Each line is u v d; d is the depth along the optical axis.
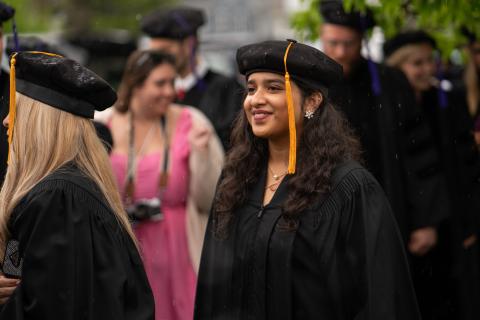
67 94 7.52
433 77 13.47
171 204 11.47
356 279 7.57
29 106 7.50
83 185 7.32
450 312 12.71
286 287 7.63
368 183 7.77
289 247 7.66
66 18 36.16
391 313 7.42
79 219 7.20
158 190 11.41
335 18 11.55
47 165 7.39
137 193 11.41
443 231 12.71
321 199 7.73
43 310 6.98
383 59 14.11
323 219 7.68
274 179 8.12
